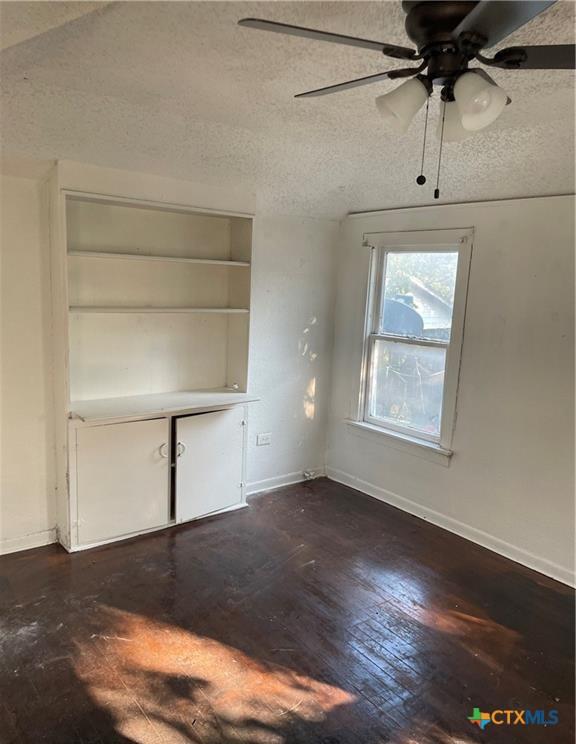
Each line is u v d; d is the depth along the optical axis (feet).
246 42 5.57
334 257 13.38
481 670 7.30
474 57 4.66
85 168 8.81
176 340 11.51
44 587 8.80
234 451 11.75
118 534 10.37
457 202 10.72
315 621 8.18
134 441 10.19
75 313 9.78
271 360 12.73
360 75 6.42
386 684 6.97
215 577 9.29
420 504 11.98
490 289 10.28
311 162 10.09
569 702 6.79
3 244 9.03
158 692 6.68
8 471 9.66
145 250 10.70
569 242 9.13
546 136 8.05
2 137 7.86
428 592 9.11
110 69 6.40
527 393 9.90
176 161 9.36
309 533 11.05
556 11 4.82
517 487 10.18
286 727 6.23
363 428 13.02
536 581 9.59
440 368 11.50
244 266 11.34
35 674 6.89
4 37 5.09
